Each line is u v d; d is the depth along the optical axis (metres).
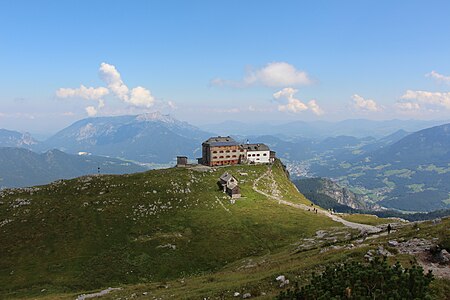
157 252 119.12
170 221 141.62
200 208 152.50
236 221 137.12
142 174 190.12
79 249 123.94
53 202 158.88
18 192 171.75
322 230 117.94
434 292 36.91
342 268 41.41
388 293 32.66
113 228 137.12
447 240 50.09
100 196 162.50
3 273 112.12
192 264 111.69
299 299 36.88
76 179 185.00
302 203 169.38
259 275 63.38
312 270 53.38
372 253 53.34
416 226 80.19
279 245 113.69
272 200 165.38
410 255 50.19
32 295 98.56
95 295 77.69
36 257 120.12
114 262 114.69
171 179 179.62
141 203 155.00
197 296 54.34
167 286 73.62
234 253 114.50
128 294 71.75
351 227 117.00
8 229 137.75
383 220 133.75
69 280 105.81
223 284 62.09
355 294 33.72
